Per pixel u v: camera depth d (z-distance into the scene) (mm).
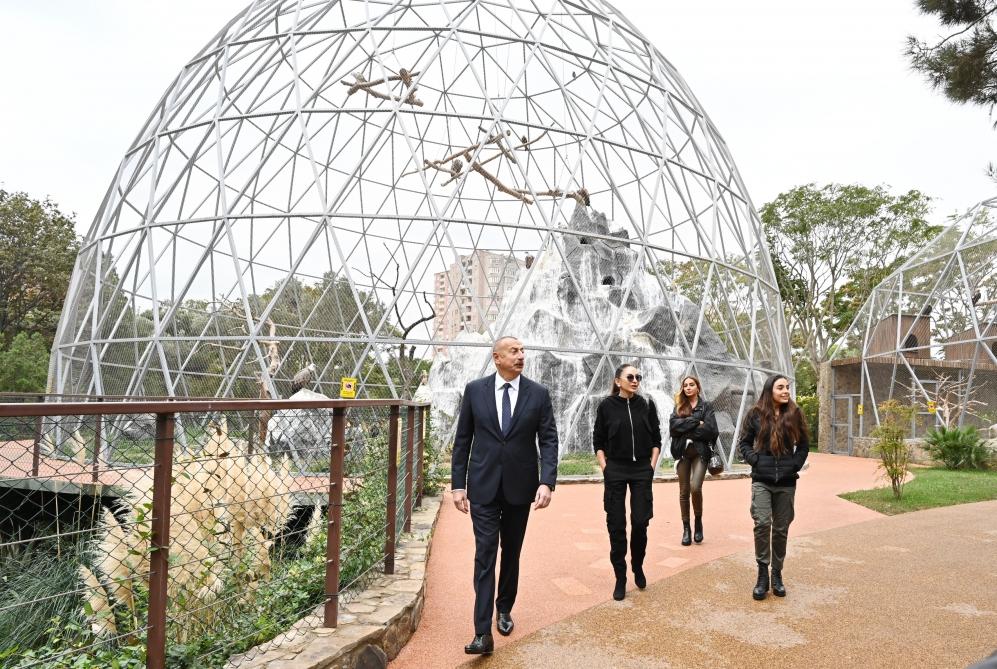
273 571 4363
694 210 19641
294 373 19328
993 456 16766
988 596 5359
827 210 35219
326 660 3285
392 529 5027
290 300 22578
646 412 5379
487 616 4027
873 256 36312
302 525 5422
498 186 22969
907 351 22953
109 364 15414
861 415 23766
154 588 2750
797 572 6105
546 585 5684
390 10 17188
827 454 24906
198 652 3385
